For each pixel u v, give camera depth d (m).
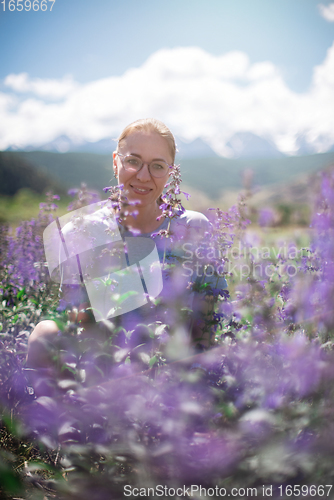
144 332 2.24
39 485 1.78
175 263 2.08
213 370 2.03
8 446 2.01
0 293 3.62
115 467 1.67
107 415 1.70
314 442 1.57
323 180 2.33
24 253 4.17
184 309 1.98
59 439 1.81
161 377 1.90
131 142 2.32
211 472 1.55
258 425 1.62
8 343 2.54
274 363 1.90
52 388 1.95
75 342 1.85
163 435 1.69
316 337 2.11
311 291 2.23
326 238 2.34
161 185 2.38
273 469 1.47
